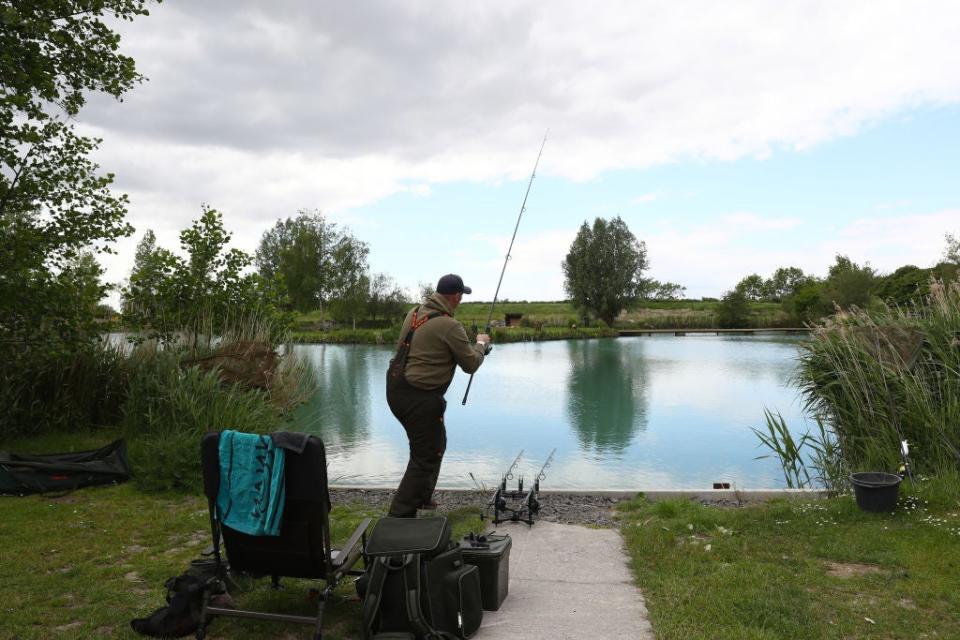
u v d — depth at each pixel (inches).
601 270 2381.9
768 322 2500.0
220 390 298.5
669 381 797.9
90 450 284.7
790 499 223.8
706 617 126.3
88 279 345.4
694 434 456.4
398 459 367.9
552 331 1977.1
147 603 134.9
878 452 240.5
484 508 218.7
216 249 383.9
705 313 2972.4
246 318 379.9
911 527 179.5
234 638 119.7
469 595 118.1
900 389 247.3
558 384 767.7
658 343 1700.3
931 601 133.9
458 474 334.0
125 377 349.4
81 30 319.9
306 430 463.2
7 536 181.5
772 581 144.6
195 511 210.1
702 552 165.0
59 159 323.0
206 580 122.8
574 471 343.3
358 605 133.0
